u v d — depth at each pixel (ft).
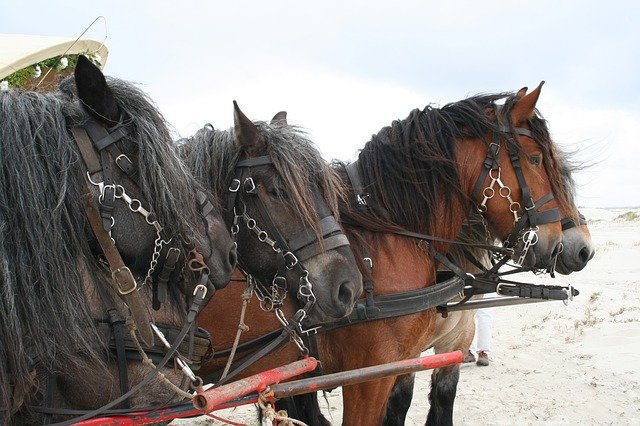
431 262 15.48
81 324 9.27
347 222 14.57
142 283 9.98
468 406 23.85
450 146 15.78
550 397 25.16
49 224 9.01
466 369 29.45
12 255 8.85
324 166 12.69
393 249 14.79
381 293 14.34
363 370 10.68
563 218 16.74
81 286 9.36
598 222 146.10
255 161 12.29
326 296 11.89
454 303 17.07
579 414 23.17
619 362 30.48
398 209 15.20
